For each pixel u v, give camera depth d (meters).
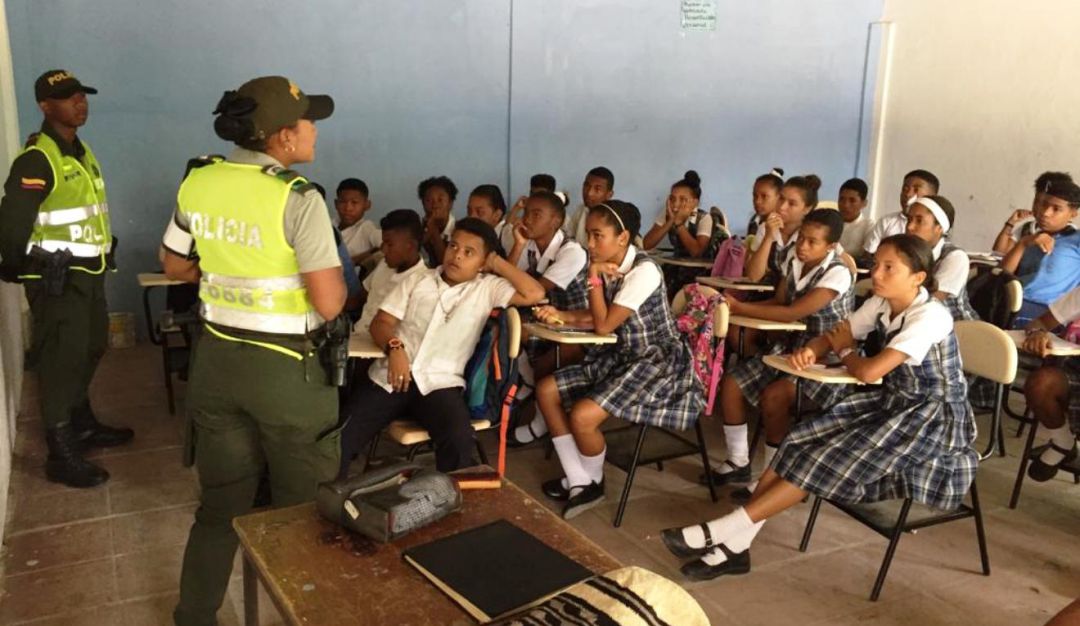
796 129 6.96
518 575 1.31
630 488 3.02
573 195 6.27
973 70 6.33
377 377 2.70
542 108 6.03
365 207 4.36
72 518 2.83
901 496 2.39
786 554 2.72
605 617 1.14
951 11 6.46
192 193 1.82
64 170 2.88
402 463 1.58
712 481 3.13
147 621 2.26
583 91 6.13
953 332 2.41
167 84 5.05
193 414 1.92
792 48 6.79
